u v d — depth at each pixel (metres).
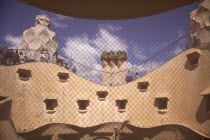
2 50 13.64
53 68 17.41
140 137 16.17
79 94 18.08
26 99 15.63
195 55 14.37
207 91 12.76
